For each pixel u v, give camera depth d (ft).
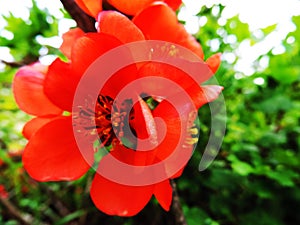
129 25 0.17
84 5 0.19
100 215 0.44
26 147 0.18
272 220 0.38
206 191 0.39
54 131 0.19
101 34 0.16
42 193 0.60
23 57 0.40
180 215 0.22
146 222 0.39
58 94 0.18
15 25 0.38
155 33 0.19
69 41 0.21
